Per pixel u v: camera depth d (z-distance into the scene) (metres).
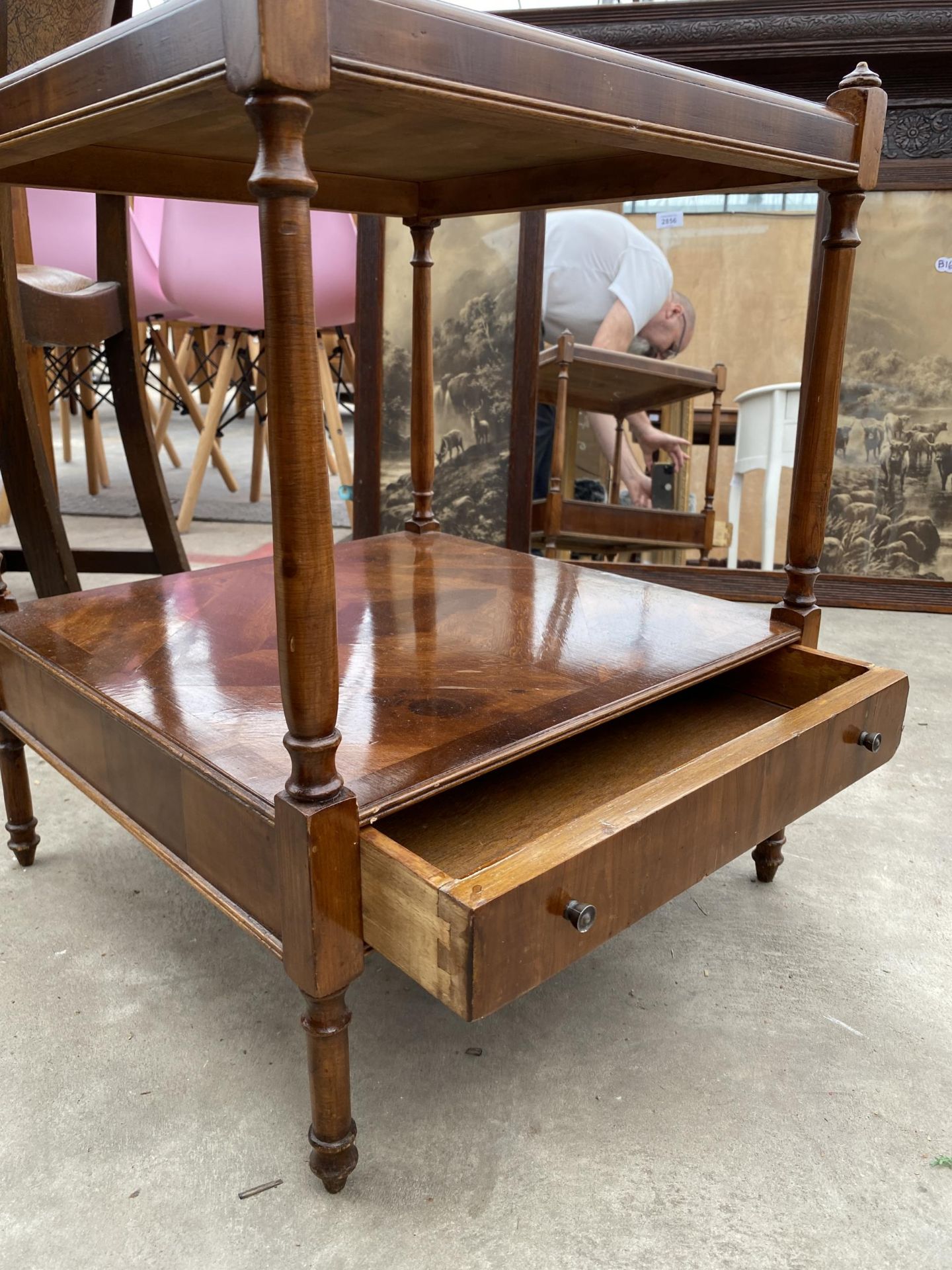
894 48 1.80
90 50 0.60
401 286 2.08
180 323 3.15
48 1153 0.71
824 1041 0.84
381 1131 0.74
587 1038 0.84
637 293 2.50
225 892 0.72
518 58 0.58
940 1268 0.63
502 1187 0.69
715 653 0.94
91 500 2.90
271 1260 0.63
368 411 2.15
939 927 1.00
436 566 1.26
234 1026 0.85
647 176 1.04
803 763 0.79
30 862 1.09
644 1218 0.66
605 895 0.62
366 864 0.62
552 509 2.28
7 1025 0.84
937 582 2.07
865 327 2.02
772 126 0.79
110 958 0.93
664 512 2.42
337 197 1.18
